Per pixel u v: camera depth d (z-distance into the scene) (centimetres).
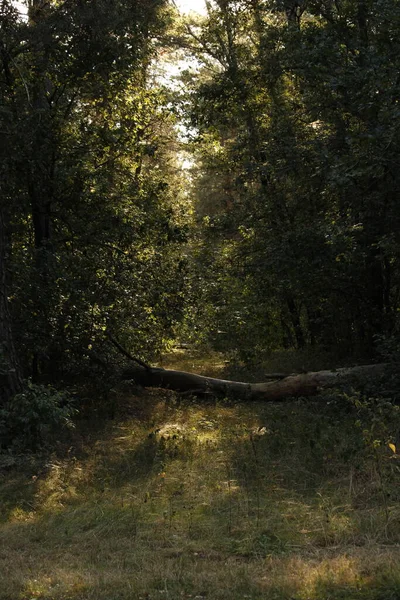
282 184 1886
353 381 1447
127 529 753
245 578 557
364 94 1331
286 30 1680
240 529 722
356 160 1292
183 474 970
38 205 1555
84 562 644
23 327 1423
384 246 1411
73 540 731
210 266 1833
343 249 1529
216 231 2034
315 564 591
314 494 851
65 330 1469
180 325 1634
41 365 1602
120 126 1709
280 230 1819
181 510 809
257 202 1944
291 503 806
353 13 1539
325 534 683
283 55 1758
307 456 1002
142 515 798
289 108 1939
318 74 1493
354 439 1057
